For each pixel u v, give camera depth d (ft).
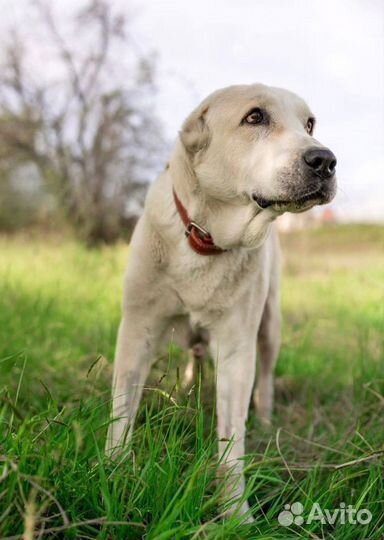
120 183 16.57
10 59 17.24
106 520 2.56
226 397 3.85
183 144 3.76
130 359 3.92
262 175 3.46
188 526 2.67
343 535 3.01
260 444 3.99
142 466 3.03
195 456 2.98
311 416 4.35
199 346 4.33
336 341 6.38
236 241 3.70
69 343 5.43
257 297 3.92
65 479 2.67
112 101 16.72
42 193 19.15
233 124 3.60
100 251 13.50
